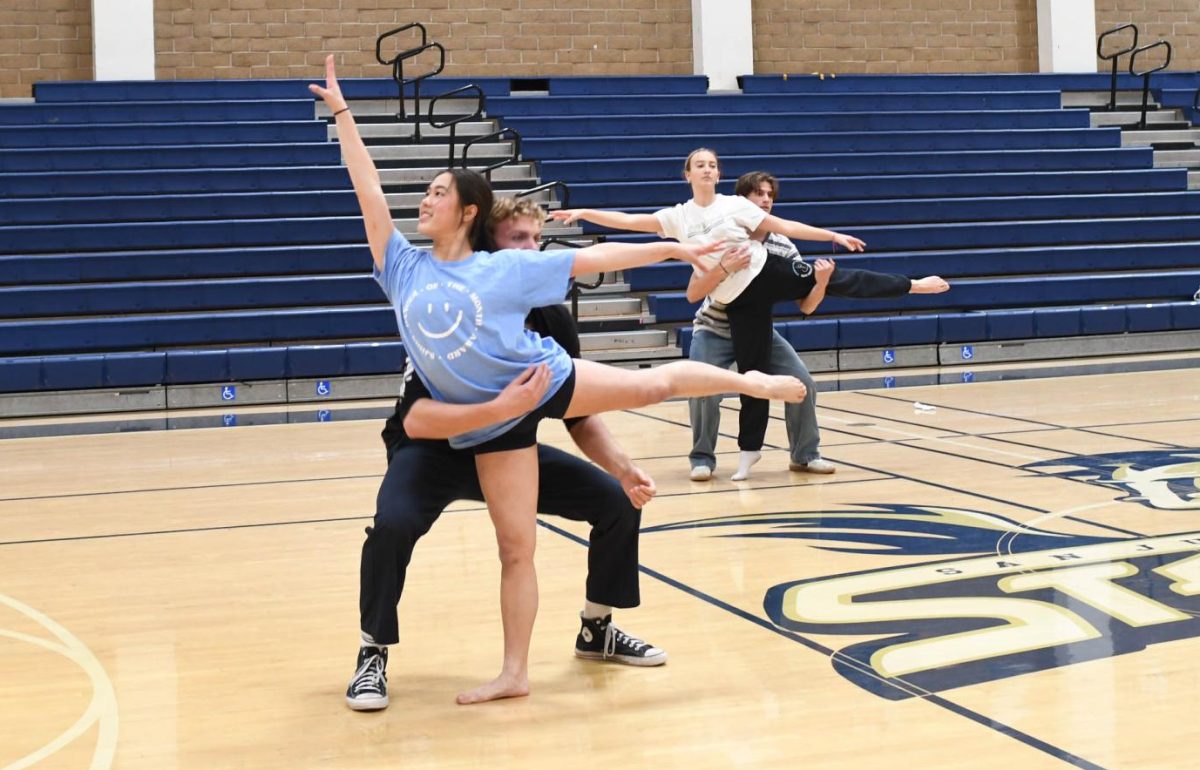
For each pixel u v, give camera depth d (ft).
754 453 19.69
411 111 43.45
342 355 31.68
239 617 12.66
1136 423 24.54
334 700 10.07
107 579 14.34
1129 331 37.01
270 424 28.14
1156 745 8.55
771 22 48.62
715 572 13.91
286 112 40.83
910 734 8.91
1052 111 45.91
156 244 34.91
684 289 36.24
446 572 14.32
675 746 8.86
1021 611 11.92
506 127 41.37
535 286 9.54
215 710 9.86
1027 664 10.37
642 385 10.08
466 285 9.50
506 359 9.59
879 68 49.70
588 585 10.89
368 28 45.06
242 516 17.88
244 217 36.27
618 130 42.09
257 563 15.03
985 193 41.37
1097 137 44.88
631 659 10.82
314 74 44.68
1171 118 48.29
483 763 8.65
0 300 32.07
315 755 8.86
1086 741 8.65
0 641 11.89
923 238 38.86
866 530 15.74
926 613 11.96
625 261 9.80
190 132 39.17
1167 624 11.39
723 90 47.06
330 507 18.44
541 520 17.19
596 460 10.71
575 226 37.58
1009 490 18.08
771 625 11.80
